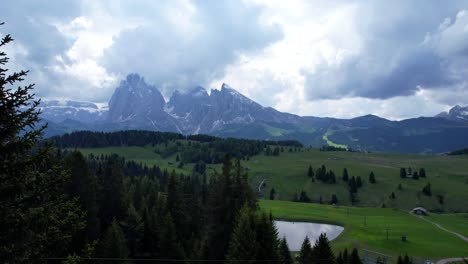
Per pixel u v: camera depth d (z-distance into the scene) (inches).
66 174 694.5
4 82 599.2
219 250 2390.5
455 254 3814.0
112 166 3309.5
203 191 4343.0
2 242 611.8
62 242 711.7
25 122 625.6
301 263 2386.8
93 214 2541.8
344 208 6889.8
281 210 6299.2
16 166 613.6
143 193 4485.7
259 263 1766.7
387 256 3673.7
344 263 2719.0
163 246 2598.4
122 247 2306.8
